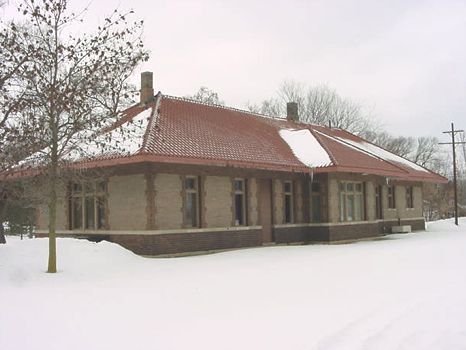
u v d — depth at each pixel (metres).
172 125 22.28
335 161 24.98
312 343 7.37
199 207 21.27
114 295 11.15
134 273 14.72
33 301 10.48
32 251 16.70
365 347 7.28
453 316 9.24
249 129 27.33
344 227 26.80
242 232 22.86
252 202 23.62
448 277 13.67
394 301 10.46
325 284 12.57
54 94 13.95
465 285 12.40
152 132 20.44
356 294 11.25
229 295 11.13
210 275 14.15
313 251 20.88
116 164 19.09
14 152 14.22
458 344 7.56
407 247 22.25
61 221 22.58
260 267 15.79
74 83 14.27
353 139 37.41
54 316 9.20
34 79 14.08
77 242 18.25
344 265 16.14
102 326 8.48
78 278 13.71
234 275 14.10
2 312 9.51
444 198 64.50
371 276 13.86
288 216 26.02
